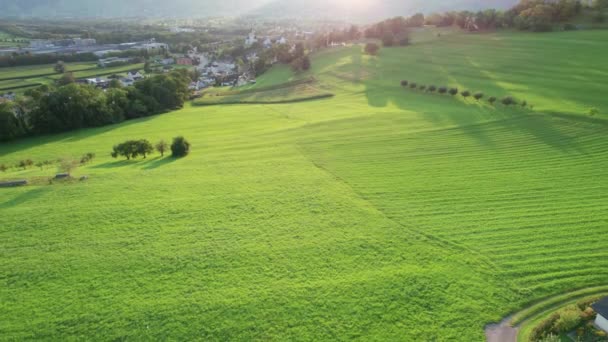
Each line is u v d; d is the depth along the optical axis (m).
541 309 28.23
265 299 29.97
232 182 51.28
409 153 59.97
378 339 26.31
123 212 43.28
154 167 58.59
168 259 35.03
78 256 35.59
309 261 34.44
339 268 33.41
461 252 35.03
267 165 57.62
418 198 45.44
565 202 42.84
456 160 56.38
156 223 40.97
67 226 40.50
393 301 29.47
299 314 28.52
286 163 58.28
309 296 30.16
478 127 68.81
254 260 34.72
